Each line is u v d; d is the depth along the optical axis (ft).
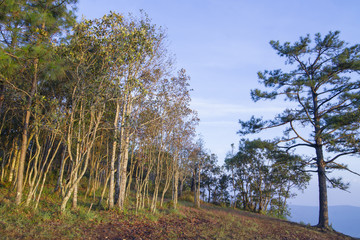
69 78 41.42
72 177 39.96
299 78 66.23
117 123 45.93
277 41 69.72
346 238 55.77
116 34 36.40
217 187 157.48
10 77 33.76
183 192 118.93
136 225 36.06
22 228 25.16
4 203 31.73
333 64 65.26
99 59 37.96
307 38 67.41
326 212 63.98
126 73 39.58
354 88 62.59
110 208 42.11
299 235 51.01
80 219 32.65
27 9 30.45
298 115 67.92
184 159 69.36
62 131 37.19
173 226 40.63
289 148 69.51
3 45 26.18
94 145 58.80
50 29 34.24
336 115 60.13
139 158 49.85
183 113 55.93
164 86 49.47
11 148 58.13
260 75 69.97
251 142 67.00
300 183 98.73
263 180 123.75
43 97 33.32
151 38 42.60
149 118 50.47
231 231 44.47
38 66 33.68
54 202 42.01
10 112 50.80
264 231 50.01
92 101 36.14
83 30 35.19
